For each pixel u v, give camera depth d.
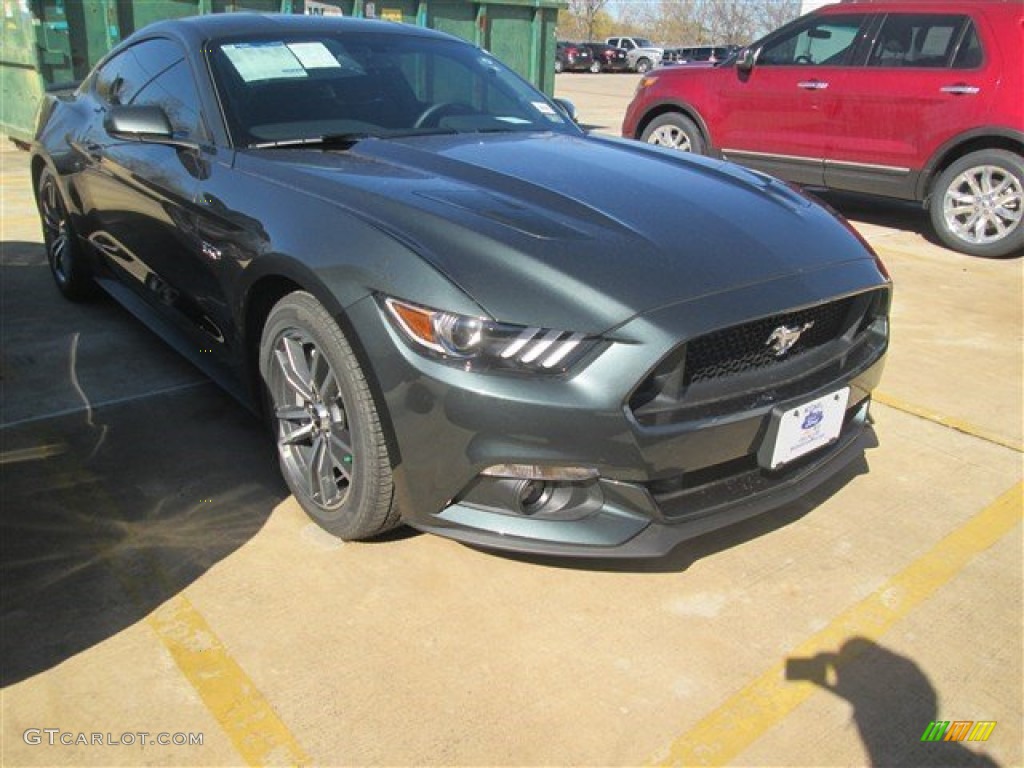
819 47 7.18
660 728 2.09
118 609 2.42
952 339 4.79
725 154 7.95
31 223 6.45
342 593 2.51
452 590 2.54
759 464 2.46
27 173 8.16
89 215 4.14
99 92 4.28
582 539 2.27
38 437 3.35
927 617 2.53
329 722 2.07
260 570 2.60
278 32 3.58
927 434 3.67
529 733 2.06
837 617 2.51
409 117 3.42
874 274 2.75
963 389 4.14
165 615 2.40
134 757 1.95
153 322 3.92
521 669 2.25
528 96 3.96
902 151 6.74
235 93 3.25
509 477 2.23
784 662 2.33
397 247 2.33
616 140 3.65
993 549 2.87
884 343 2.90
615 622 2.44
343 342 2.43
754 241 2.59
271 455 3.27
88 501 2.93
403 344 2.25
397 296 2.27
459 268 2.24
